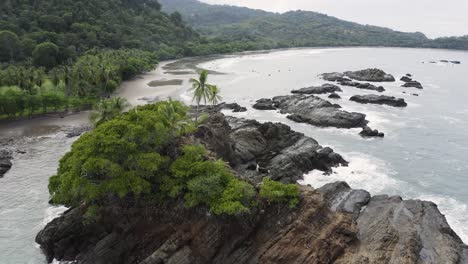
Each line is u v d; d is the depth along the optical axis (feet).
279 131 258.78
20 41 513.04
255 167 228.22
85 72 405.59
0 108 319.47
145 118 150.71
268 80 541.75
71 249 153.99
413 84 515.09
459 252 146.00
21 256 155.43
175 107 172.76
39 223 176.86
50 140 280.51
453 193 213.05
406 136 305.12
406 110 384.88
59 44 555.69
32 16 604.49
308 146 248.11
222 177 140.46
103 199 148.25
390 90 488.85
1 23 549.13
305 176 225.15
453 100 438.40
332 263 131.54
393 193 211.00
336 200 181.57
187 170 142.51
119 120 155.33
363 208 177.06
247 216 131.03
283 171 215.92
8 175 222.07
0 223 175.94
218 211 128.88
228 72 614.34
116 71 467.52
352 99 416.67
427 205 175.42
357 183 220.23
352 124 318.04
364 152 267.80
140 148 144.46
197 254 132.26
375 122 339.36
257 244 134.00
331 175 228.02
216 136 209.26
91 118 215.72
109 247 145.79
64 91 381.81
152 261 130.72
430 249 144.66
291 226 135.03
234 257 131.34
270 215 138.31
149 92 433.48
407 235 146.92
